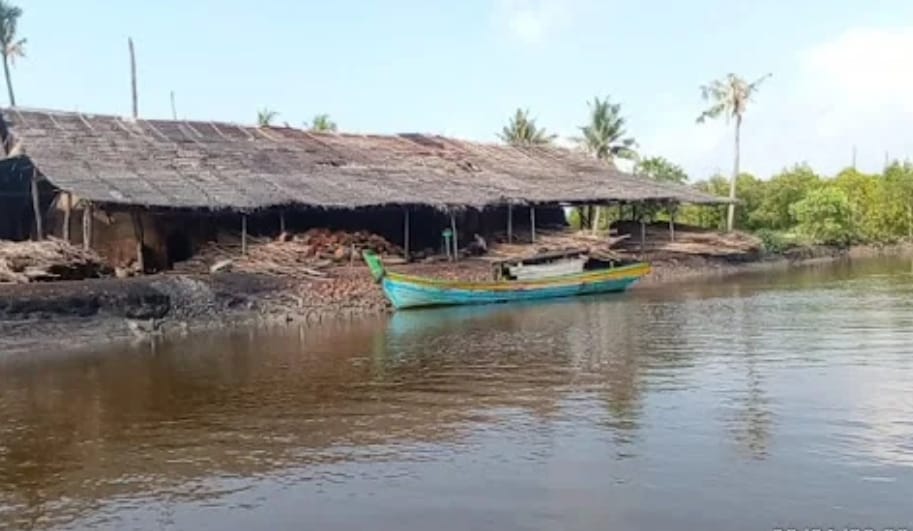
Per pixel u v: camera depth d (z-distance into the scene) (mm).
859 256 60375
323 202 32312
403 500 9320
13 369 18094
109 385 16203
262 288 27125
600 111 63781
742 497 9039
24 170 31672
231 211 29734
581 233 41812
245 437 12188
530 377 15969
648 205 48844
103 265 26250
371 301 28750
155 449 11719
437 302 29797
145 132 35469
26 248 24719
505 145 51094
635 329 22719
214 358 19172
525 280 31844
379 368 17453
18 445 12094
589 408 13180
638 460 10383
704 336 20875
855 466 9938
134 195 28203
